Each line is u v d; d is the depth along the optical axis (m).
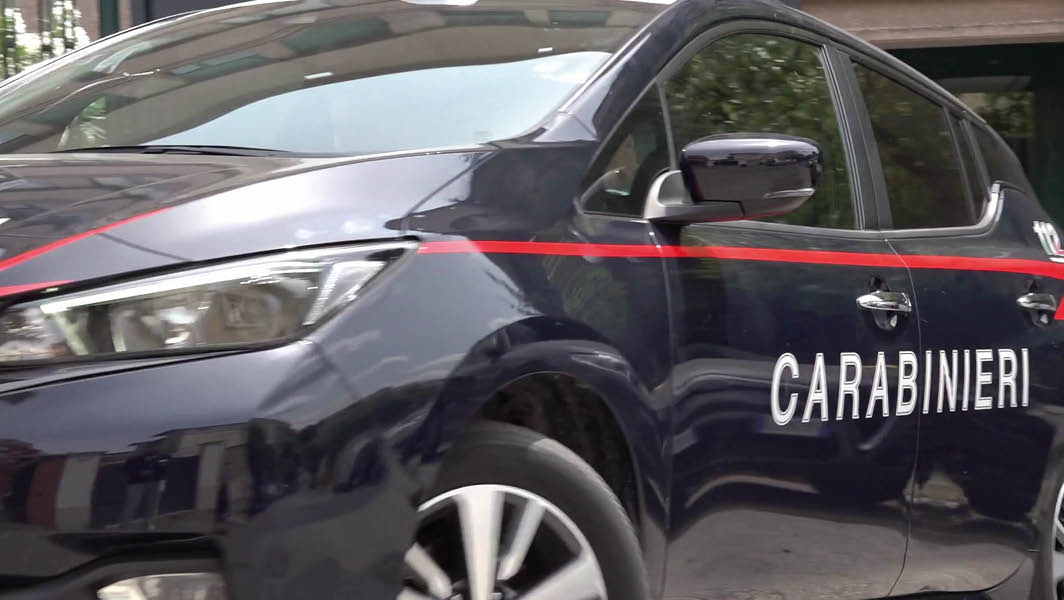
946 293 4.06
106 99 3.70
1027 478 4.29
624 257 3.10
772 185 3.19
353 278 2.60
